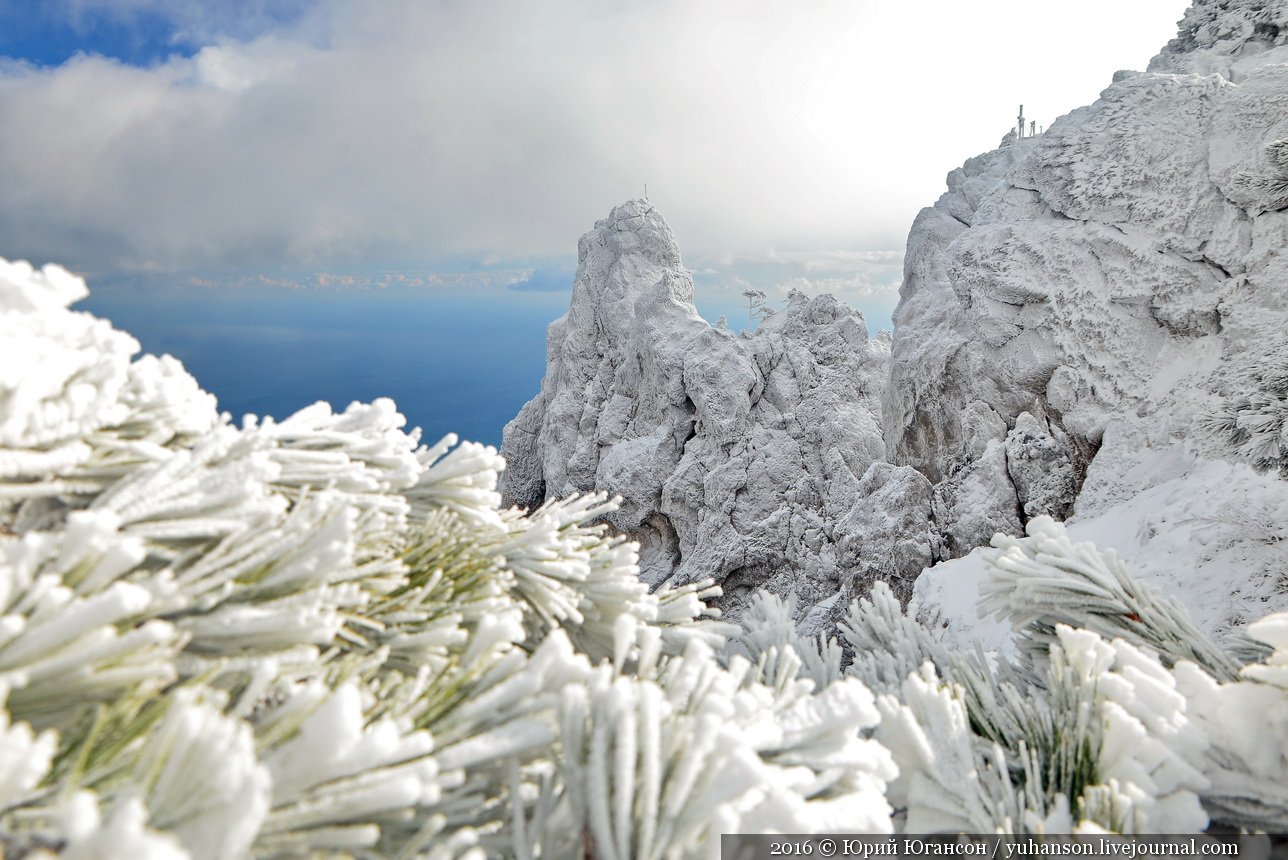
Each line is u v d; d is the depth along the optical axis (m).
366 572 1.12
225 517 1.06
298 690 0.93
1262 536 9.95
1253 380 11.80
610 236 41.84
